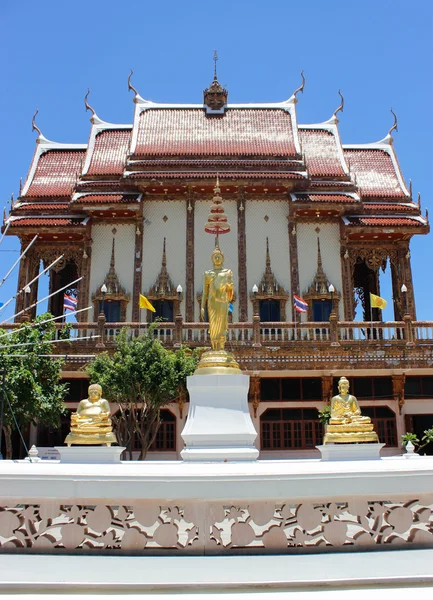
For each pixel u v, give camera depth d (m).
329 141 46.94
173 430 33.12
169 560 7.99
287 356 32.31
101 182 42.19
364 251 42.69
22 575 7.40
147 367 26.97
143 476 8.27
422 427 33.75
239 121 46.06
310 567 7.70
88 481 8.27
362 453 14.64
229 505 8.47
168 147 43.62
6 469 9.11
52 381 26.38
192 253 40.94
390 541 8.52
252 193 42.03
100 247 41.12
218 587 7.14
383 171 46.78
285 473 8.48
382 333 34.16
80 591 7.08
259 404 33.34
